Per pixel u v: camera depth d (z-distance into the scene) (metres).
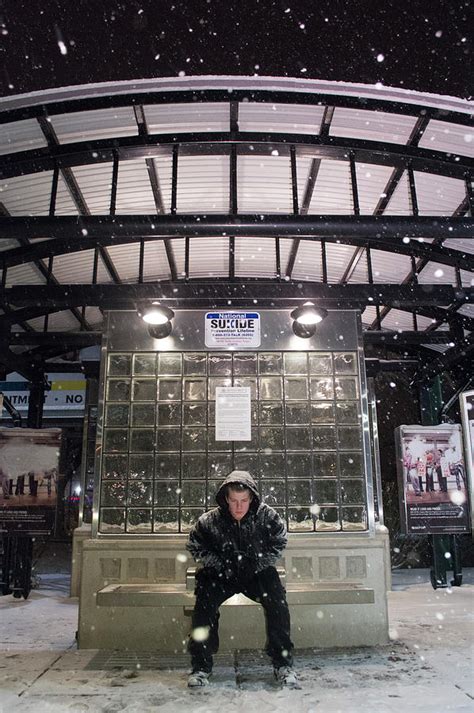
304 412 5.49
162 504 5.26
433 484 8.62
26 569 7.83
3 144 5.39
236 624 4.58
